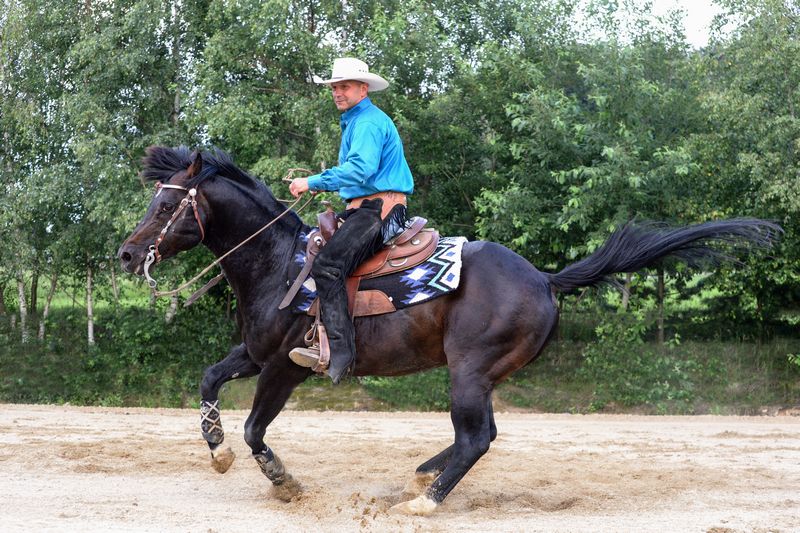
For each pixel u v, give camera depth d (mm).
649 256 5617
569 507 5715
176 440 9000
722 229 5562
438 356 5508
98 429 10219
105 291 21000
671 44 18344
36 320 20594
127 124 19297
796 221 16422
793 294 18625
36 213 19625
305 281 5395
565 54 17906
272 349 5480
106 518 4902
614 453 8766
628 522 5121
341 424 11977
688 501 5879
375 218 5344
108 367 19281
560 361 18281
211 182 5555
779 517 5312
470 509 5562
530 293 5352
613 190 16219
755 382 17125
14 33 19297
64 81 20516
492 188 18875
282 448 8586
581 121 17328
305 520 4988
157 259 5434
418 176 19969
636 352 17578
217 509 5312
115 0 19516
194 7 19656
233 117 17531
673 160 15695
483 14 19828
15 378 18766
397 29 17391
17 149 20922
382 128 5449
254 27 17531
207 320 19906
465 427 5281
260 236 5574
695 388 17094
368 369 5492
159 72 19688
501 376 5379
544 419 14211
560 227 16500
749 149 16297
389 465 7445
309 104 17875
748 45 16000
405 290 5352
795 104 15648
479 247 5512
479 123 19422
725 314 19453
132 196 18078
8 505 5215
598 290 6023
